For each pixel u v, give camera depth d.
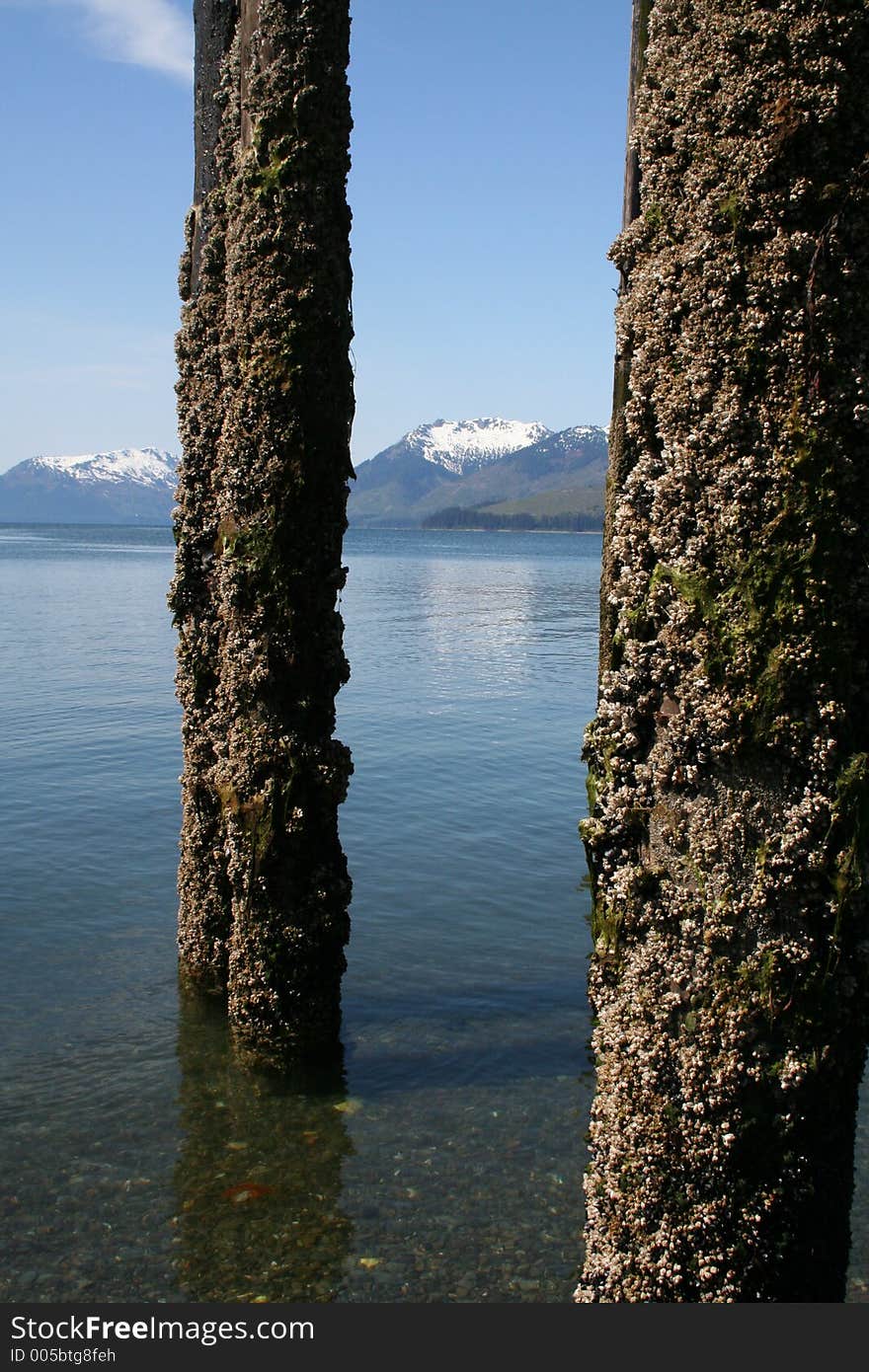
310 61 6.27
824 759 3.51
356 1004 8.10
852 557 3.53
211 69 7.39
